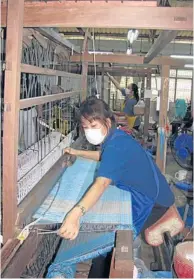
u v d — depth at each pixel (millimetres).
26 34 1794
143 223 1774
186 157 4020
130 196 1681
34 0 1297
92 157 2209
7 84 1152
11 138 1183
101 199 1613
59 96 2000
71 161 2225
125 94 6406
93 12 1228
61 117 2787
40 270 1628
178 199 3551
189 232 2295
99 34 6891
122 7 1219
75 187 1785
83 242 1585
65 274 1490
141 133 6121
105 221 1402
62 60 3172
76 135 3000
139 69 5203
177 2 2031
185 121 6949
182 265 1659
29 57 1976
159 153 4371
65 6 1229
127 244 1240
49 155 1913
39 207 1504
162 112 4320
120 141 1492
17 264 1119
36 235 1333
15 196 1228
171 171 5320
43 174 1749
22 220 1287
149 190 1674
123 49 8305
